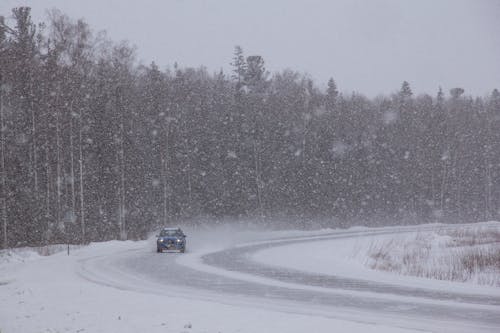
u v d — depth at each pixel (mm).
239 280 28703
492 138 141375
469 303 20781
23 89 63000
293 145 109812
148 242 63750
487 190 136375
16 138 63969
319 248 53656
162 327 16578
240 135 102125
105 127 75125
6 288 27281
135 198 78250
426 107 143250
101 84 72938
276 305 20703
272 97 116938
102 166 75625
